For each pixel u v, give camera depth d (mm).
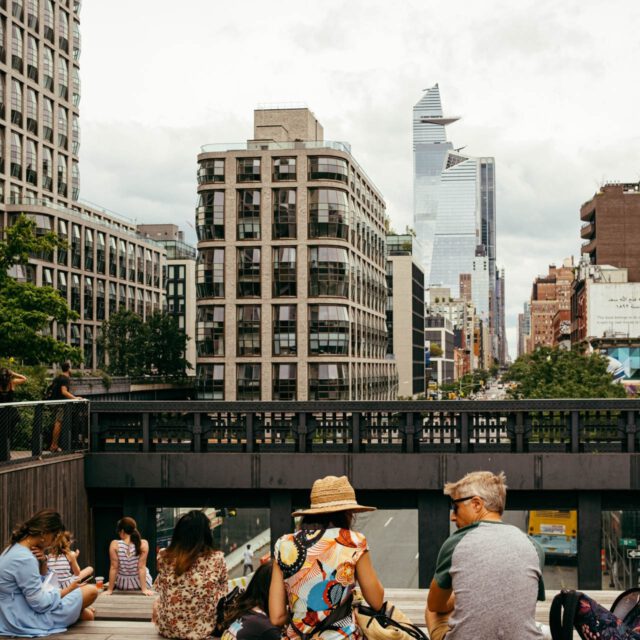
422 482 13680
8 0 69000
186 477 14102
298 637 4320
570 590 4445
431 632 4582
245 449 14281
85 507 14328
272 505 14133
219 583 6418
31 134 73875
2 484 11641
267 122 81438
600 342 90562
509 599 3920
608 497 13703
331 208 69375
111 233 90688
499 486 4309
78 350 29297
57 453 13547
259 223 69812
